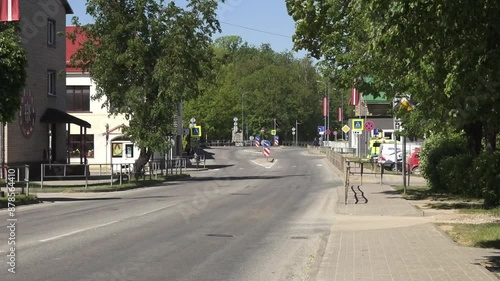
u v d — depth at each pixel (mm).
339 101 111250
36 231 13906
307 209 19781
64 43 40531
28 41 35375
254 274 9641
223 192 27078
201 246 12250
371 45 8820
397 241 12398
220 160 65812
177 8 35000
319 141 98875
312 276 9180
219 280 9125
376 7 8242
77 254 10938
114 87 35312
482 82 8453
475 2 7902
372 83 21656
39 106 37031
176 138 61031
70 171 37688
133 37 34812
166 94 34406
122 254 11070
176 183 34875
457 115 8906
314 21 24188
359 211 18469
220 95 83688
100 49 34906
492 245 11555
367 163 50562
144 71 34906
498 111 8953
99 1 34156
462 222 15430
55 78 39281
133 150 52562
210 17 35688
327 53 23000
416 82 13852
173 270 9773
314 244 12758
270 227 15391
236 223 16109
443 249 11164
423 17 8203
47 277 8922
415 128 20500
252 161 63688
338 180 35594
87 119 53125
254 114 104938
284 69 110125
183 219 16734
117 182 33312
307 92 107562
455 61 8695
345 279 8852
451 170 22188
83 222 15766
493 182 18109
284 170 48719
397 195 23625
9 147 33562
